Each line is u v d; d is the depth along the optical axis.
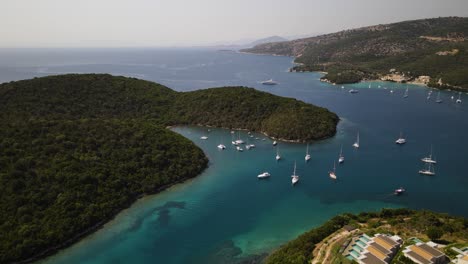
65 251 82.44
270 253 81.06
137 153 124.12
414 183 119.50
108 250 83.00
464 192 112.25
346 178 124.56
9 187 92.00
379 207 103.06
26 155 104.12
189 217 98.31
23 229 82.50
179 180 122.44
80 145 117.81
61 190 96.56
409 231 82.81
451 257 70.69
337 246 76.06
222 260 78.94
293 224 94.25
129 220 96.44
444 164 136.38
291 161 142.62
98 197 100.06
